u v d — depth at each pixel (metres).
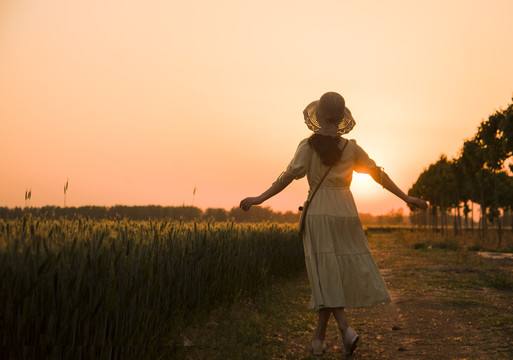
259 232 7.39
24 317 2.21
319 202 3.47
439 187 33.84
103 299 2.64
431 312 5.43
